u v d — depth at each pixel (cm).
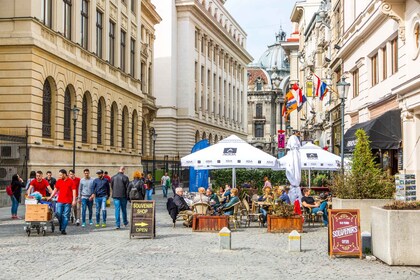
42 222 1708
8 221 2138
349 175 1695
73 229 1922
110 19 4350
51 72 3131
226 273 1106
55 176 3145
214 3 8981
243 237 1705
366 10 2738
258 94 14600
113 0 4409
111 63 4428
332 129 4312
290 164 2261
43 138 3064
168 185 4353
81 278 1052
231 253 1370
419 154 2022
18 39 2850
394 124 2150
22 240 1608
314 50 5544
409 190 1673
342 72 3456
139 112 5144
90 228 1958
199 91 7981
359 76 2953
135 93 4919
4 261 1240
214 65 8956
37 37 2933
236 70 10531
